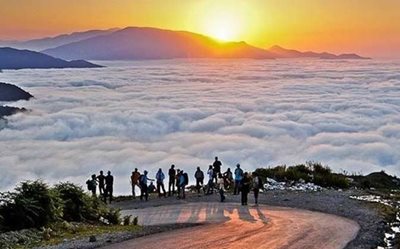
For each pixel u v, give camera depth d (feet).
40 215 54.85
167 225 62.03
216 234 53.72
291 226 60.64
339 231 57.21
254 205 86.63
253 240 50.06
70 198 63.05
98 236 51.39
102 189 96.53
